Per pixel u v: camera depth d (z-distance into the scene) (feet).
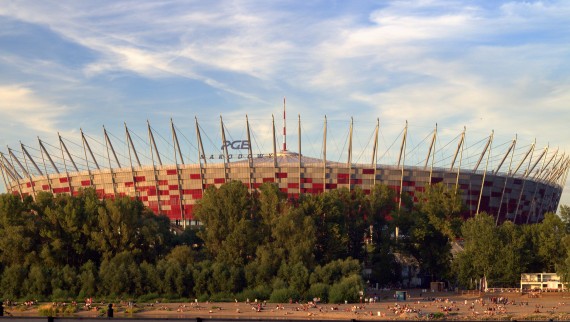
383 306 335.67
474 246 421.59
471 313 305.32
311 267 389.39
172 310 318.04
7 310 322.14
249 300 362.94
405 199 493.36
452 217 462.60
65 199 430.61
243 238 405.18
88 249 406.00
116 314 303.48
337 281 370.32
